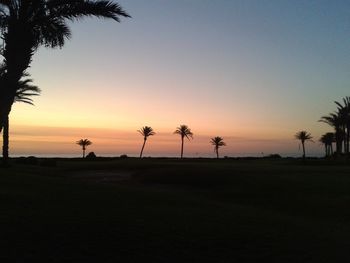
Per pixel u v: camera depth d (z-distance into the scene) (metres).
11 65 17.91
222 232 12.08
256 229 12.98
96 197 17.61
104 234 10.97
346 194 25.70
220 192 29.05
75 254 9.49
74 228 11.34
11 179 23.05
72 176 39.47
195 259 9.70
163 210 15.37
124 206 15.60
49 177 29.14
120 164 57.19
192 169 42.03
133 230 11.53
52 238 10.40
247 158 113.69
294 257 10.38
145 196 19.61
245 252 10.44
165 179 36.09
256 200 25.72
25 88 44.59
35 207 13.94
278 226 14.11
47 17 18.86
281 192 27.34
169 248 10.29
